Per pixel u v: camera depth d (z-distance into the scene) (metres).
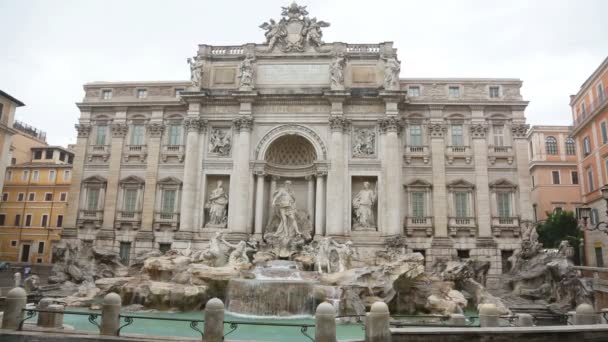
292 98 44.53
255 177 44.06
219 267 33.16
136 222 45.75
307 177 45.41
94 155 48.06
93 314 16.02
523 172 44.06
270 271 33.78
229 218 43.19
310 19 46.56
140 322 24.38
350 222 42.38
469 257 43.00
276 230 43.00
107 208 46.31
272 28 46.78
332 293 28.50
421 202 44.25
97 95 49.50
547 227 55.38
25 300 16.78
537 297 35.72
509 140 45.06
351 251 37.19
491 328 14.97
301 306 28.58
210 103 45.91
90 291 31.55
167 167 46.66
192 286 30.33
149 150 47.03
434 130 45.25
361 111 44.59
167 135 47.62
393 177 42.16
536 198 66.44
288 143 45.81
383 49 45.16
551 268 35.88
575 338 14.81
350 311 27.22
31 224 68.56
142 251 44.03
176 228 45.03
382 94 43.25
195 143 44.84
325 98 44.06
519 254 40.75
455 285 36.38
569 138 68.12
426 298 31.22
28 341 15.31
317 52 45.75
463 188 44.25
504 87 46.03
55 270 39.25
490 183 44.16
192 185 44.09
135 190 46.91
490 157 44.75
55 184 69.06
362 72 45.28
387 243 40.75
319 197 42.59
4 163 51.06
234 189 43.75
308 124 44.47
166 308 29.31
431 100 45.66
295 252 40.00
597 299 32.59
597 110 48.03
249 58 45.66
